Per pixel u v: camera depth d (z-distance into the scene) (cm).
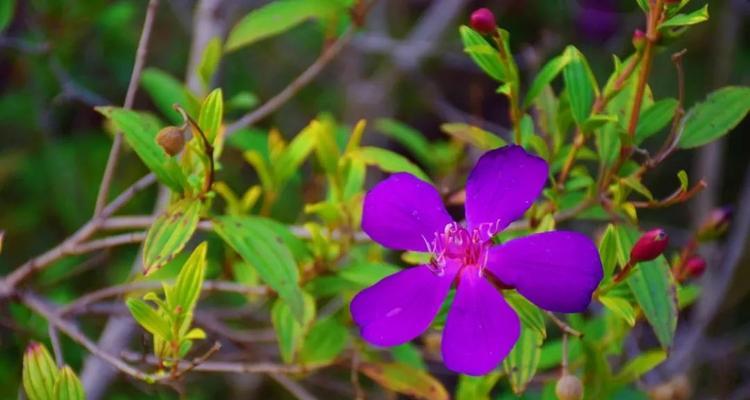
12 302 97
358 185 93
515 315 80
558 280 80
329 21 98
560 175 88
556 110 90
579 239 80
